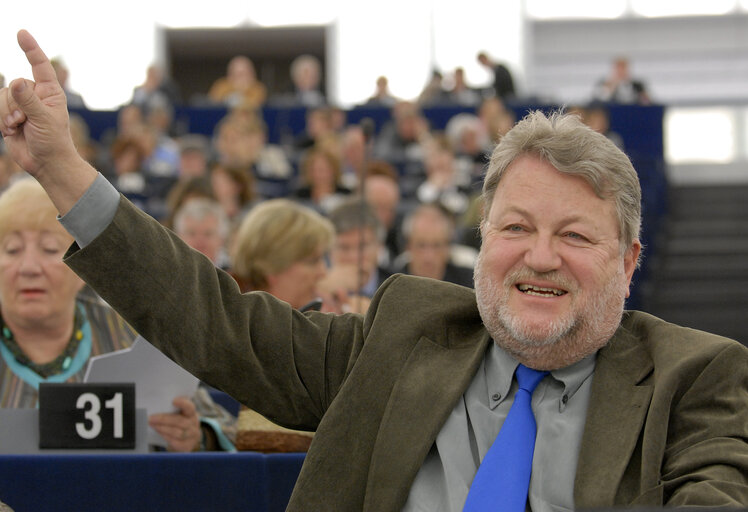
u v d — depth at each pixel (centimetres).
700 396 251
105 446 334
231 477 322
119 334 404
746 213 1523
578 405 262
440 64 2056
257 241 480
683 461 242
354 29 2092
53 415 333
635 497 243
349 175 1287
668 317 1268
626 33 2034
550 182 259
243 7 2180
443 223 755
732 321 1266
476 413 264
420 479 258
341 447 262
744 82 1989
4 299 385
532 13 2053
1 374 388
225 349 270
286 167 1388
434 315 279
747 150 1930
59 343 395
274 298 285
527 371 266
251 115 1406
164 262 262
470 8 2053
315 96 1789
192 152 1196
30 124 253
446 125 1680
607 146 261
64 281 385
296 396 277
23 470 315
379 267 789
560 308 257
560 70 2045
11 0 1928
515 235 261
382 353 271
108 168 1280
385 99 1803
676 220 1523
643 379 261
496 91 1784
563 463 252
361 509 260
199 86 2477
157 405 368
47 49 1959
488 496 248
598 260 257
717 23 2016
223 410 411
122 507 318
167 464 321
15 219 383
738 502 226
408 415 261
